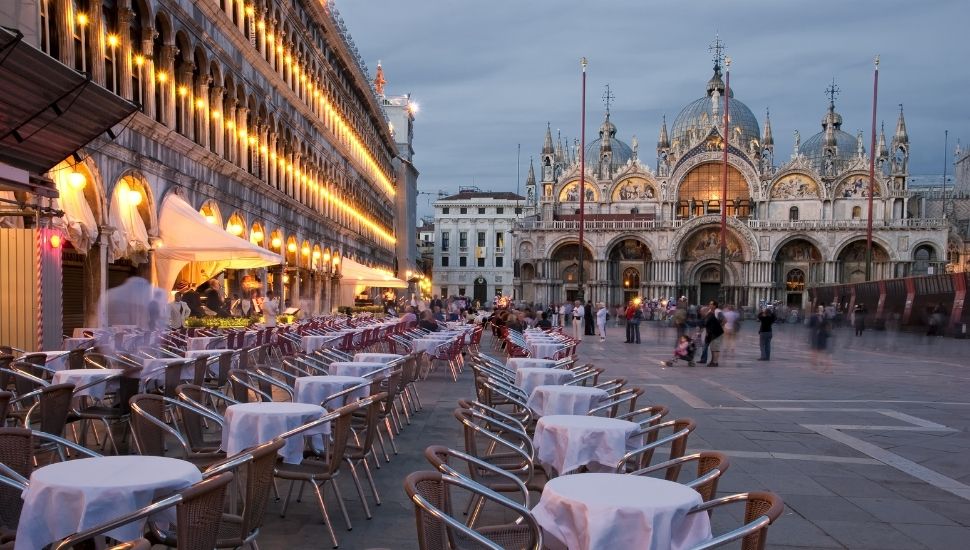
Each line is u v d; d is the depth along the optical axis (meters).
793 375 22.81
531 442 8.11
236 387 10.08
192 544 4.70
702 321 33.06
